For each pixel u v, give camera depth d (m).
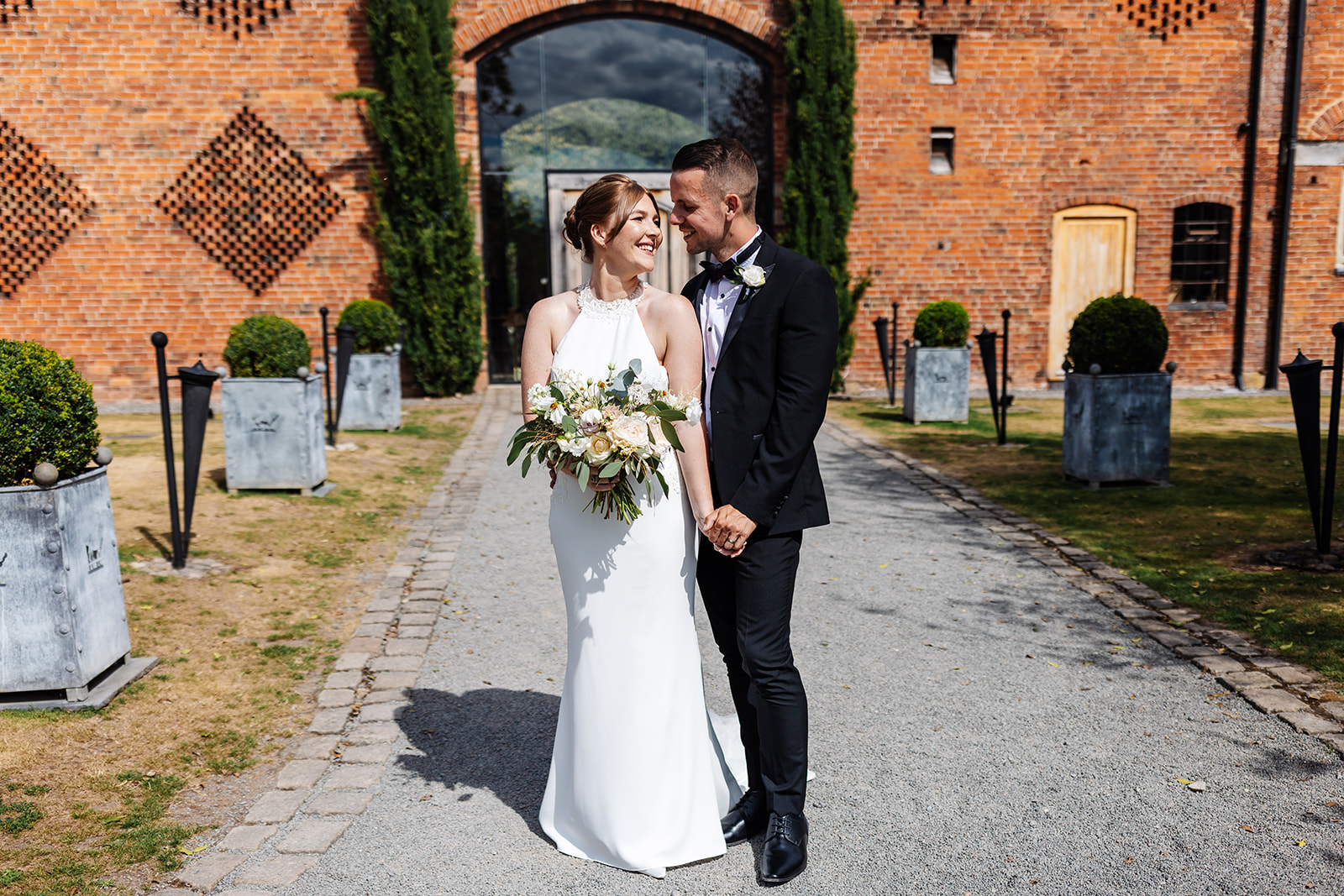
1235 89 12.21
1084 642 4.15
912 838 2.69
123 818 2.77
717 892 2.47
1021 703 3.56
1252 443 8.70
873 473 7.82
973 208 12.27
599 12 11.78
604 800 2.59
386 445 8.73
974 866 2.55
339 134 11.45
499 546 5.81
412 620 4.51
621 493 2.47
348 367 8.41
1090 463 7.03
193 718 3.41
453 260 11.59
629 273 2.58
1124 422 7.02
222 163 11.37
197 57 11.21
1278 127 12.29
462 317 11.73
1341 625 4.18
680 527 2.60
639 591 2.56
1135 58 12.12
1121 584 4.89
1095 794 2.90
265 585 4.81
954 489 7.19
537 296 12.49
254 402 6.47
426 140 11.20
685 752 2.62
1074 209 12.36
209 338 11.61
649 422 2.46
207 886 2.46
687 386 2.54
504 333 12.54
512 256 12.38
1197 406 11.14
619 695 2.57
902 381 12.55
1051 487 7.16
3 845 2.61
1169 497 6.70
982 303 12.45
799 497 2.63
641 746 2.57
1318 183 12.37
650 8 11.81
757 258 2.61
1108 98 12.17
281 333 6.64
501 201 12.25
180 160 11.32
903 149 12.10
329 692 3.68
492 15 11.57
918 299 12.38
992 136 12.16
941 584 5.02
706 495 2.58
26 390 3.35
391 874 2.54
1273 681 3.65
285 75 11.33
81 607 3.42
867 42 11.90
